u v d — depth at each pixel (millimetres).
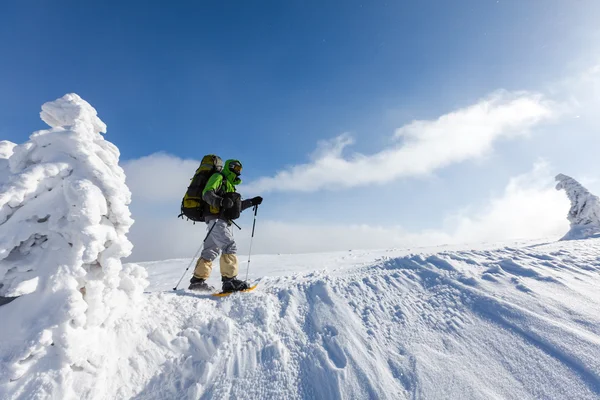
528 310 2451
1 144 2400
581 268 3148
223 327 2705
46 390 1772
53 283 2012
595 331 2105
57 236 2117
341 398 1993
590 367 1832
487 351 2160
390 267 3982
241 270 7852
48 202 2098
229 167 3955
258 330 2732
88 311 2115
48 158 2211
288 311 3039
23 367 1787
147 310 2768
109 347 2227
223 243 3646
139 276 2738
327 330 2680
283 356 2396
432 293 3057
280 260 10156
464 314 2611
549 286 2785
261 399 2061
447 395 1861
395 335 2516
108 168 2428
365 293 3203
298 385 2137
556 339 2102
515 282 2918
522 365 1980
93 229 2074
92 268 2236
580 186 10344
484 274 3191
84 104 2523
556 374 1859
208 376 2256
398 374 2098
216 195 3611
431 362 2141
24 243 2070
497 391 1836
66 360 1883
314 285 3457
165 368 2326
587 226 9898
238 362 2371
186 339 2564
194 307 3061
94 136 2525
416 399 1876
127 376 2172
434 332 2475
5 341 1865
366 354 2320
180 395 2131
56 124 2525
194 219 3883
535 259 3531
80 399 1861
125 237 2391
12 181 1961
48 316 1912
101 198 2139
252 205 4242
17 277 2012
